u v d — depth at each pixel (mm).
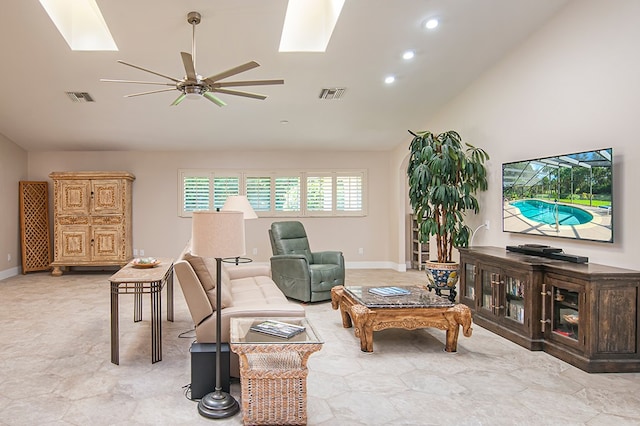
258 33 3934
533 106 3980
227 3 3494
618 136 3113
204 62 4379
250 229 7535
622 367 2895
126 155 7340
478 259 4113
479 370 2945
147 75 4641
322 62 4492
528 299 3389
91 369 2912
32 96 5176
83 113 5734
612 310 2895
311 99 5422
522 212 4027
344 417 2268
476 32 3986
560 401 2465
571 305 3104
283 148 7449
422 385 2688
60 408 2344
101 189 6832
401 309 3316
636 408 2381
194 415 2281
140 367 2951
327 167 7668
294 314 2793
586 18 3379
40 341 3518
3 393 2529
